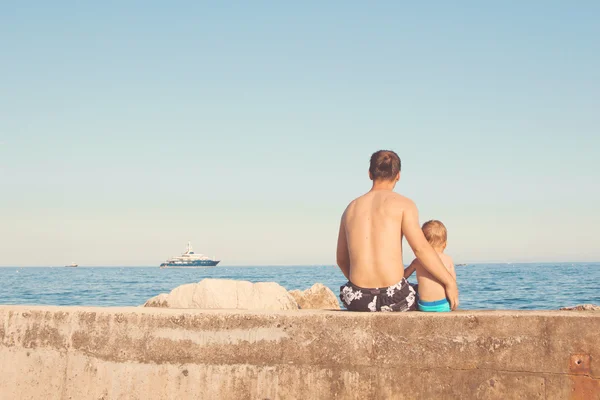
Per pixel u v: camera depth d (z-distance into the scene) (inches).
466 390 135.5
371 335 142.2
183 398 148.1
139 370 150.9
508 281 2074.3
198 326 150.3
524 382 132.8
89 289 1809.8
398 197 166.1
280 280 2664.9
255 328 147.8
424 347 138.9
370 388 140.5
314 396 142.9
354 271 163.9
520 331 134.4
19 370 156.4
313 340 144.7
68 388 153.4
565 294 1221.1
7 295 1466.5
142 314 153.0
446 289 163.9
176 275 4601.4
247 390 145.9
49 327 157.1
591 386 129.1
